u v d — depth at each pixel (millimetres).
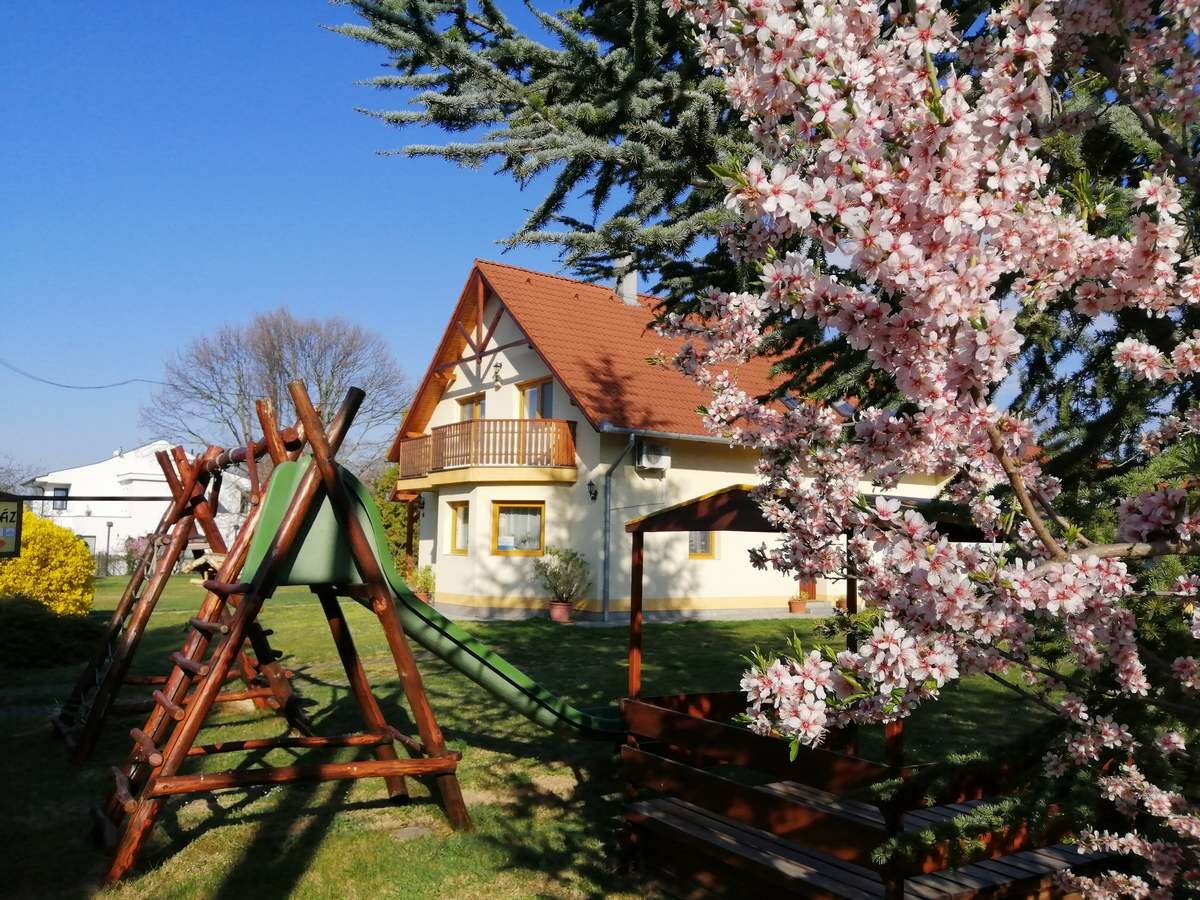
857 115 1825
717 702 5668
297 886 4613
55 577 14469
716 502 5039
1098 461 3162
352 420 6004
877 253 1768
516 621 17297
